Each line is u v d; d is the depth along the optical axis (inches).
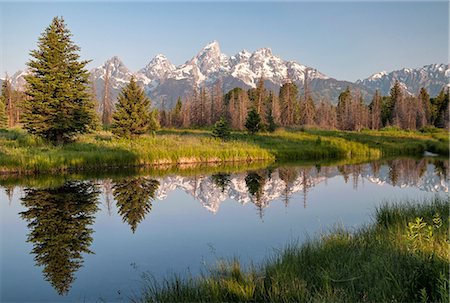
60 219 565.0
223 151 1375.5
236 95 4099.4
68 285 322.3
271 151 1512.1
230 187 846.5
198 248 414.3
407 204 471.5
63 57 1376.7
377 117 3565.5
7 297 300.4
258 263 334.3
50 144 1315.2
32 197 719.1
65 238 470.9
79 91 1409.9
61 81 1350.9
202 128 2883.9
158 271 345.7
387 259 258.8
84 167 1098.7
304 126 2792.8
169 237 465.4
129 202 687.7
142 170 1106.1
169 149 1326.3
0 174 971.9
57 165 1047.0
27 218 571.8
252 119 2066.9
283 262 291.0
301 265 283.3
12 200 692.1
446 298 191.5
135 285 316.5
